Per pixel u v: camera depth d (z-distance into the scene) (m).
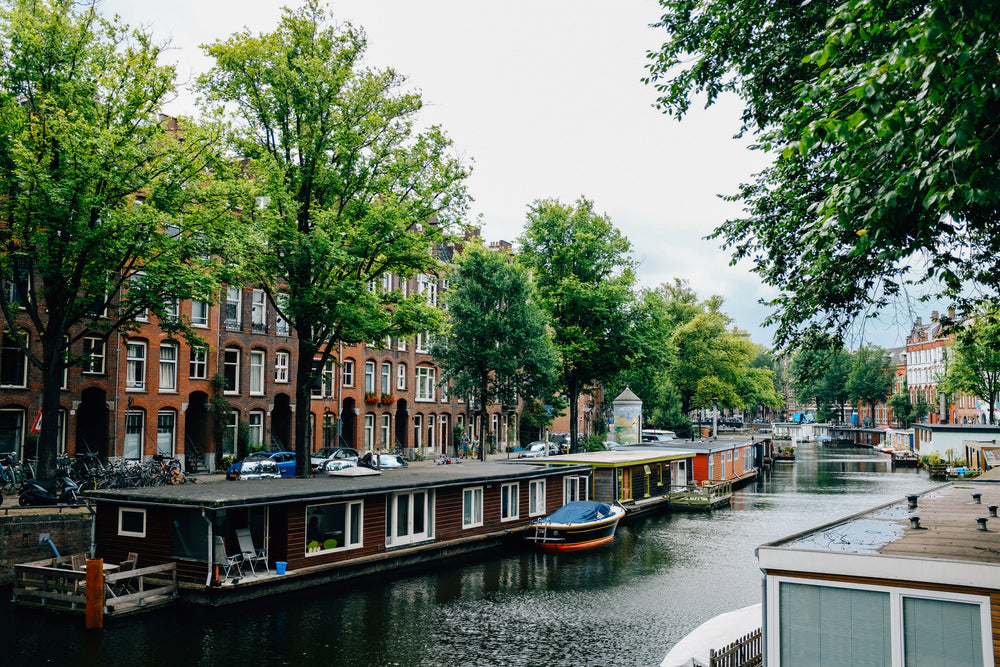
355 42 27.94
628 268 47.97
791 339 13.52
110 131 21.92
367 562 22.19
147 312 34.81
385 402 49.12
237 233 24.88
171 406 35.66
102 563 16.95
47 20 22.80
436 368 54.88
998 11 6.44
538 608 19.41
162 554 18.95
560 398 48.81
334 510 21.62
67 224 22.14
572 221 47.72
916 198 7.91
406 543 24.20
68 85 22.56
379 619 18.17
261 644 16.08
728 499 41.81
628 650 16.16
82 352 32.03
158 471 28.95
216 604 18.02
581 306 45.94
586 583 22.11
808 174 11.90
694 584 22.09
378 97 28.20
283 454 34.69
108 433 32.81
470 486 26.84
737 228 13.82
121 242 22.66
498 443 60.97
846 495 44.62
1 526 19.95
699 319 66.56
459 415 57.03
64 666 14.49
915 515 12.65
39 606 17.94
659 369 55.44
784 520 34.97
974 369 56.06
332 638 16.62
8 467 26.81
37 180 21.16
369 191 28.50
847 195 8.03
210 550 18.06
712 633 15.21
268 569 19.67
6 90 22.12
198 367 37.28
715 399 67.88
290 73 25.97
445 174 28.39
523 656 15.76
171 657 15.14
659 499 38.53
